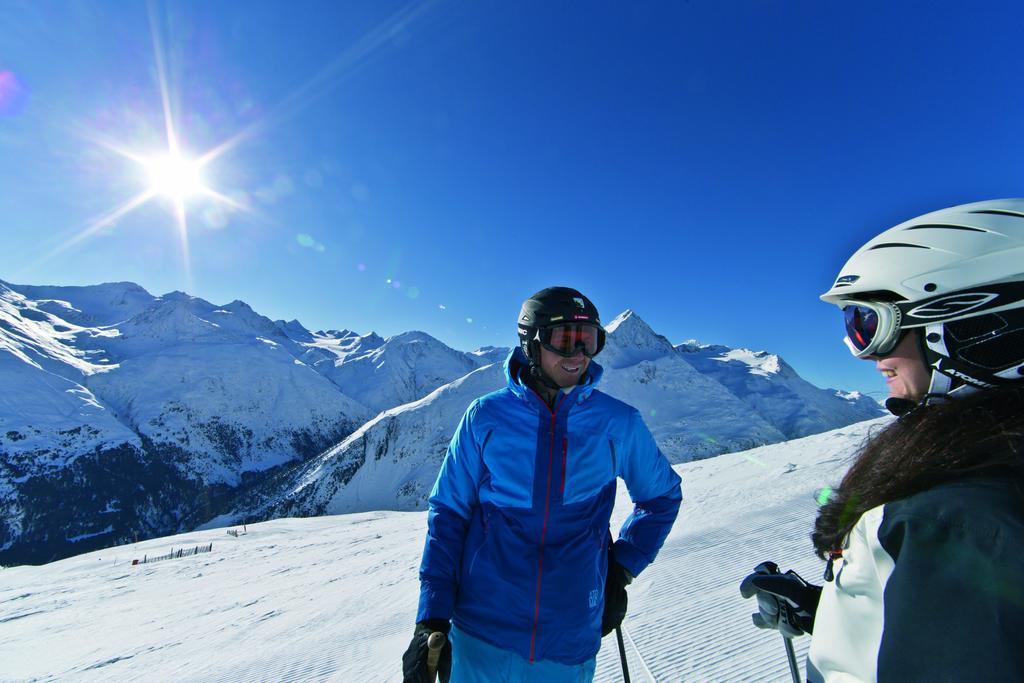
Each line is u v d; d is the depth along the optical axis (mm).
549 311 1853
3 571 39219
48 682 8891
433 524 2000
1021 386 749
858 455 968
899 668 609
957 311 817
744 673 3461
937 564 628
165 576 26703
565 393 1948
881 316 933
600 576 1933
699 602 4984
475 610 1862
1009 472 654
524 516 1870
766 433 143125
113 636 12375
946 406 780
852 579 838
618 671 3906
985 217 860
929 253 887
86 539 127938
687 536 7816
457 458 2039
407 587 10664
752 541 6977
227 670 7082
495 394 2055
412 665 1596
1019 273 775
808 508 8344
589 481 1914
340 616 9305
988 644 532
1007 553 560
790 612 1397
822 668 898
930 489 724
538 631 1798
